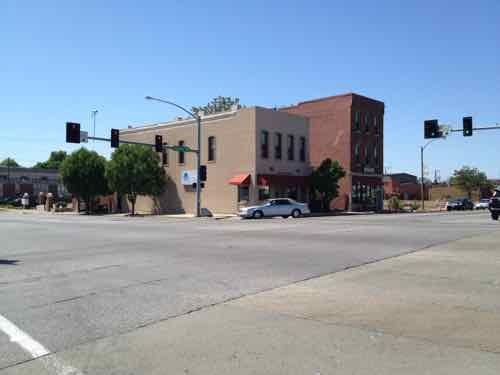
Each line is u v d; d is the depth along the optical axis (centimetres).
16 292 837
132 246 1548
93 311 700
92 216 4275
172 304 739
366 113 5094
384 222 2703
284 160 4084
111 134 3222
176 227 2477
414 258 1212
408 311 685
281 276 973
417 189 9438
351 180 4803
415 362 484
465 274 977
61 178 4791
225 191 4006
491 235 1805
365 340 555
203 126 4197
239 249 1435
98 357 509
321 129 5069
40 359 505
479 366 471
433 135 2952
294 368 471
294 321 639
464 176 8975
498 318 644
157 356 509
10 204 7219
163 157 4562
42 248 1526
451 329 595
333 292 819
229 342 552
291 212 3497
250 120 3825
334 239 1706
